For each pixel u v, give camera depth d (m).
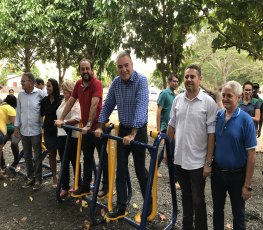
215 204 3.03
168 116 5.19
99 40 8.40
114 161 3.61
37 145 4.84
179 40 7.16
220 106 4.13
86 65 3.84
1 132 5.17
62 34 9.16
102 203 4.26
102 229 3.65
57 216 4.01
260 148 8.87
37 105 4.79
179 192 4.75
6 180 5.31
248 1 5.48
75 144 4.41
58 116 4.45
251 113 5.66
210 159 2.97
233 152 2.81
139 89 3.28
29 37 9.27
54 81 4.64
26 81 4.71
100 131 3.51
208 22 6.55
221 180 2.93
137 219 3.77
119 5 7.02
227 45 6.47
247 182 2.78
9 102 6.40
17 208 4.27
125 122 3.45
